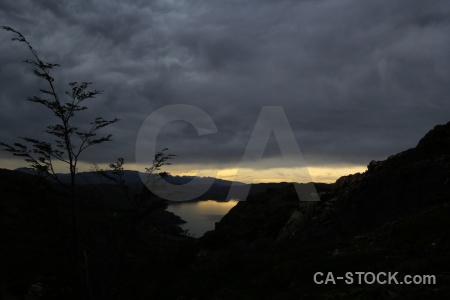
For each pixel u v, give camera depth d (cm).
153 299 1401
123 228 1410
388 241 1767
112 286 1352
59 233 1305
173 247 1745
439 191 2314
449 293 1082
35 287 1838
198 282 1900
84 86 1362
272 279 1606
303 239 2550
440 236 1586
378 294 1168
